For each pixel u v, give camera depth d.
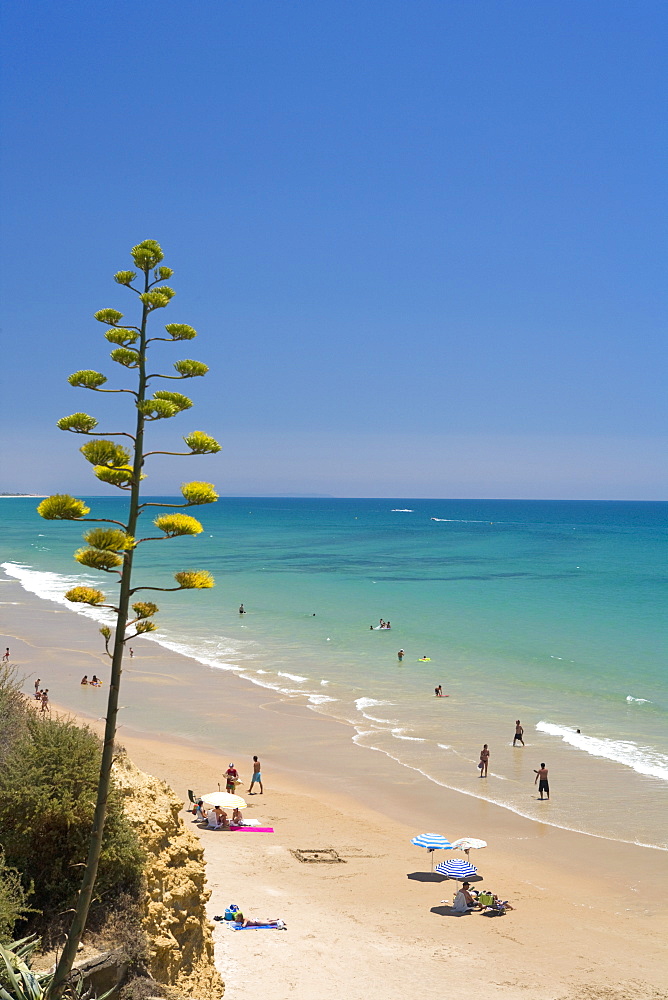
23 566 111.50
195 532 8.81
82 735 13.21
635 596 84.69
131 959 11.42
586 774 32.22
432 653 55.47
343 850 25.20
